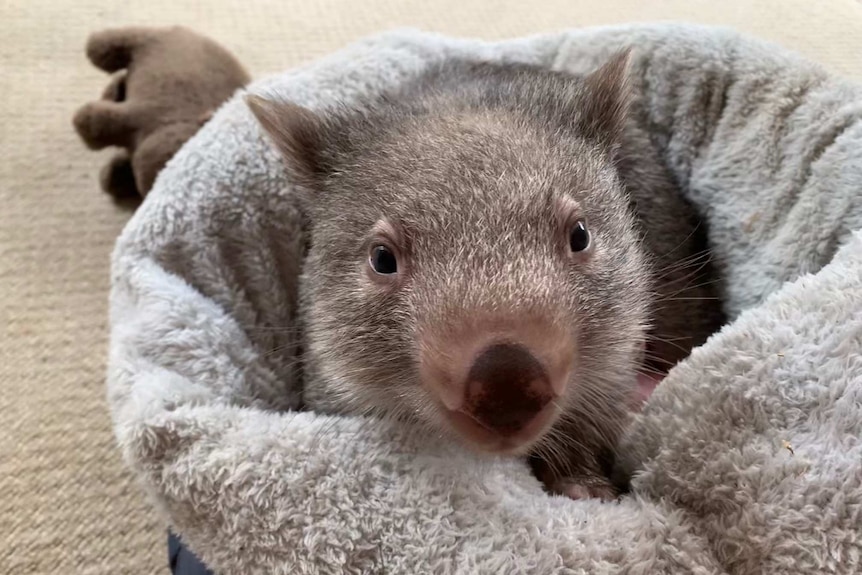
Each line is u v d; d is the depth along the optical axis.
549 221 0.25
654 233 0.37
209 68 0.49
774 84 0.36
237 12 0.64
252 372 0.33
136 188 0.50
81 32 0.61
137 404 0.27
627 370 0.29
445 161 0.26
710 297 0.36
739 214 0.36
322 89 0.38
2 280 0.45
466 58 0.41
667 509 0.25
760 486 0.24
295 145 0.31
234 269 0.35
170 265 0.34
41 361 0.42
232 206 0.35
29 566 0.35
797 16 0.60
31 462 0.38
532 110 0.30
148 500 0.34
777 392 0.25
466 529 0.25
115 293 0.33
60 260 0.46
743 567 0.24
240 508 0.25
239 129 0.36
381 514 0.25
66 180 0.51
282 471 0.25
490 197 0.25
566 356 0.22
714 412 0.26
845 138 0.33
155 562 0.35
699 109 0.38
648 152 0.38
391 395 0.27
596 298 0.26
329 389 0.30
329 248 0.29
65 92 0.56
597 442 0.30
